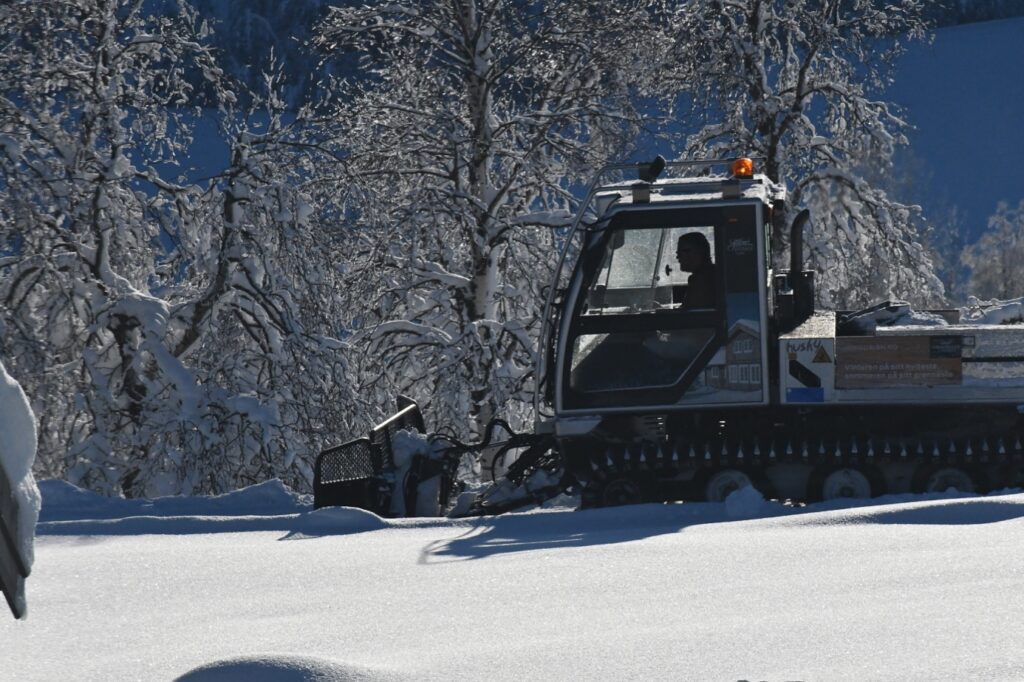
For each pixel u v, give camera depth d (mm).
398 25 74312
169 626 14211
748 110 80625
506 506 31531
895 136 81125
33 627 14328
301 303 59469
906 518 21656
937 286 79625
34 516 6422
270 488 32656
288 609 14984
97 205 55781
